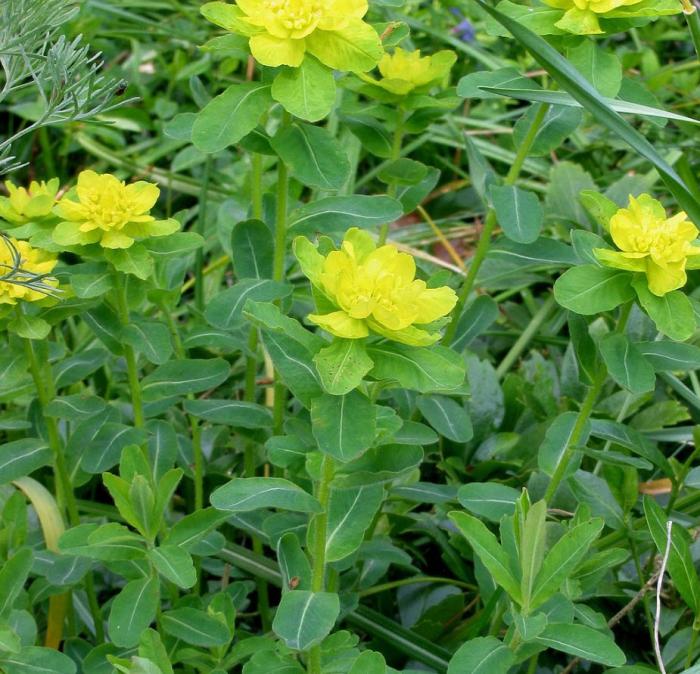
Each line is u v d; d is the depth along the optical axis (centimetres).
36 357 93
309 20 84
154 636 81
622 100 94
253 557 98
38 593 90
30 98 148
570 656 97
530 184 135
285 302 95
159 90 157
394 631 95
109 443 92
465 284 101
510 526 85
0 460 91
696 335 101
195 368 94
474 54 144
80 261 129
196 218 136
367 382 81
